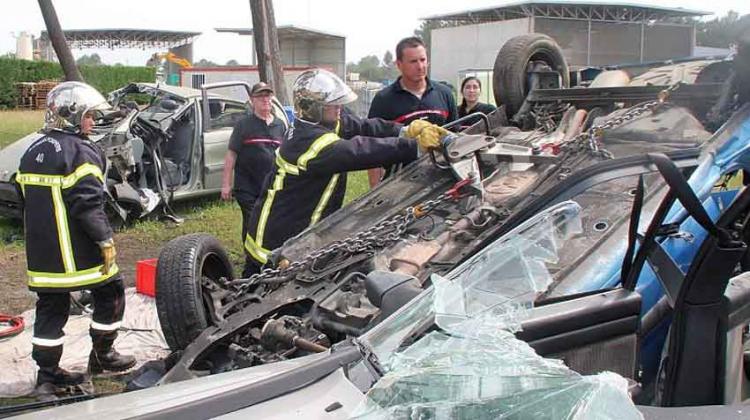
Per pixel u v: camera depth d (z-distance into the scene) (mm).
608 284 3240
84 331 5637
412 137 4320
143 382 3812
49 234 4504
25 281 7250
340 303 3490
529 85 5652
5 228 9312
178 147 10109
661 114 4570
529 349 2051
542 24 30219
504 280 2373
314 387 2012
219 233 9000
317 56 32969
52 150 4492
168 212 9641
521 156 4434
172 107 9938
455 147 4242
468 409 1819
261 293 3914
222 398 1896
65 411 2080
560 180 4145
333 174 4484
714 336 2578
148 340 5438
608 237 3438
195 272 4156
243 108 10992
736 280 2795
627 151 4270
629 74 6078
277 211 4633
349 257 3916
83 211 4508
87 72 41375
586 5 31062
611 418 1800
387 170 5164
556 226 2572
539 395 1833
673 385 2596
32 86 38406
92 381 4938
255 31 12547
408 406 1818
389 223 4035
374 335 2318
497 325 2178
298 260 4027
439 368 1926
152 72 43938
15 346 5352
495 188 4320
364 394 1998
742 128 3891
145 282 6246
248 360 3420
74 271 4570
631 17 32188
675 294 2557
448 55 32594
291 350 3387
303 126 4438
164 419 1815
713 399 2619
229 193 7051
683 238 3025
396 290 2523
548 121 5246
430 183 4539
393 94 5668
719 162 3746
